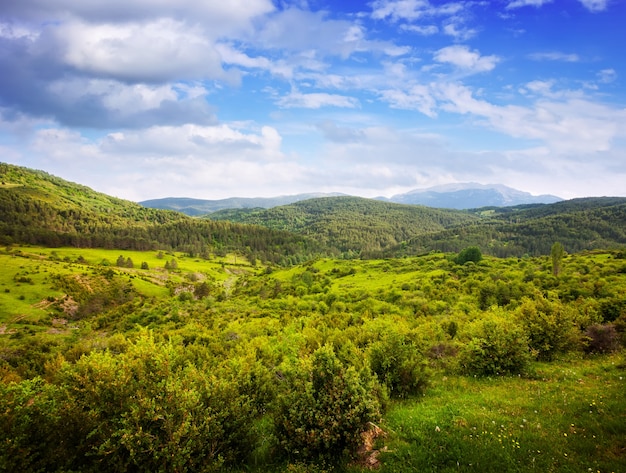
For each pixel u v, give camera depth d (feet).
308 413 32.24
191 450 28.45
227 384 34.76
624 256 306.35
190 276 529.45
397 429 34.88
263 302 315.99
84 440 29.86
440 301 228.84
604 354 66.13
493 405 39.73
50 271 397.60
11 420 27.09
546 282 233.76
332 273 477.36
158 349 36.19
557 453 26.40
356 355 58.59
